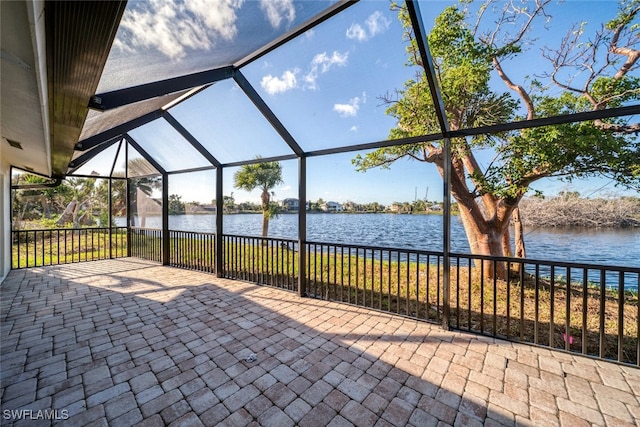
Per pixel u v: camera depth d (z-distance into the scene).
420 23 2.26
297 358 2.49
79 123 2.49
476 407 1.89
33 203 11.35
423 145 5.75
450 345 2.72
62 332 2.95
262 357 2.50
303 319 3.35
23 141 3.30
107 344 2.71
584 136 3.92
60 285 4.68
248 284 4.82
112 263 6.46
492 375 2.24
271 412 1.84
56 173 5.32
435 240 9.13
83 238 10.66
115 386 2.08
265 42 2.95
